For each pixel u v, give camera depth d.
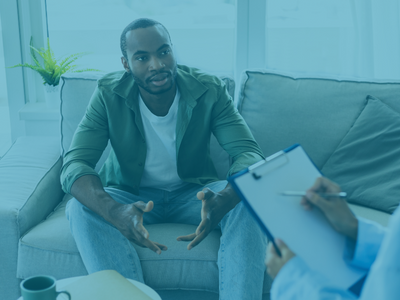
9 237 1.32
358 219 0.67
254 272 1.16
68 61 2.16
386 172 1.50
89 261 1.19
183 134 1.45
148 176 1.52
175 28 2.15
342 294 0.57
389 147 1.54
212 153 1.71
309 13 2.07
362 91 1.67
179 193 1.52
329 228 0.67
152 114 1.46
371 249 0.63
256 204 0.66
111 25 2.13
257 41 2.10
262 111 1.69
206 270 1.26
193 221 1.46
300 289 0.60
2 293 1.36
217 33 2.16
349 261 0.65
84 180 1.29
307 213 0.67
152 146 1.49
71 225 1.26
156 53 1.35
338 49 2.08
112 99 1.46
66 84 1.74
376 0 1.94
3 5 2.05
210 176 1.58
